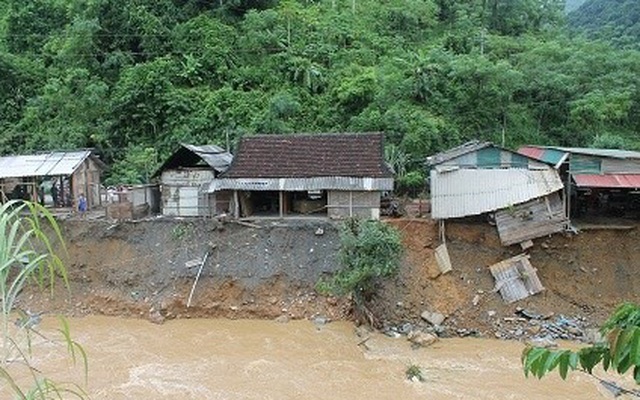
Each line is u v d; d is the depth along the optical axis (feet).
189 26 143.84
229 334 75.41
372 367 65.57
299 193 96.53
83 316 81.66
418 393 59.36
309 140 95.61
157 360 67.67
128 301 82.79
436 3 186.09
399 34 167.73
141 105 127.44
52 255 15.30
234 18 156.66
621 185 82.53
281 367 65.72
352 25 161.99
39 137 127.13
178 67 135.85
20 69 141.08
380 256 73.31
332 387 60.80
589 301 78.38
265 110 126.93
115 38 141.59
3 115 136.87
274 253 84.94
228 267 84.17
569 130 135.74
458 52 157.17
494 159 87.25
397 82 128.47
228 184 91.20
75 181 101.91
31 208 15.48
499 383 61.52
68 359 67.05
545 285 80.12
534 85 138.31
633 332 11.82
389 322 76.43
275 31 147.02
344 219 88.94
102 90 128.57
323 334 74.69
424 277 81.35
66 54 137.69
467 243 84.53
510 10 192.95
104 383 61.31
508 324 75.97
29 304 83.25
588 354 13.80
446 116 127.95
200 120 125.59
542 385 60.90
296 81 138.31
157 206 102.47
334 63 143.74
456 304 78.59
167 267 85.15
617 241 82.84
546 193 81.00
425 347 71.10
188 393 59.31
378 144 93.04
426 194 108.27
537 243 82.84
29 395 16.42
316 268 82.89
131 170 116.06
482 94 131.64
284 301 81.10
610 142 122.62
